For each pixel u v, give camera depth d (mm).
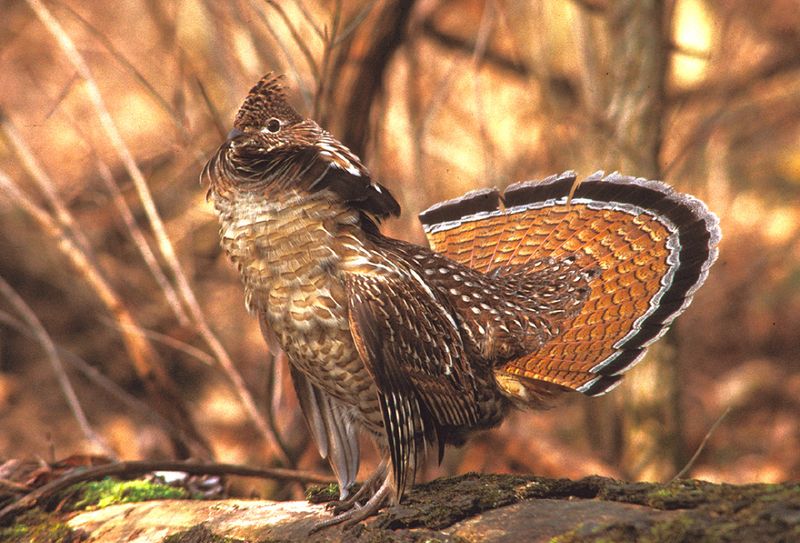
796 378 16188
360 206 5863
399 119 12688
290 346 5852
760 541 3990
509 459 12211
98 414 14156
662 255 6602
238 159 5816
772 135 18078
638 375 11727
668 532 4176
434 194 13906
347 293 5625
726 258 17719
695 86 14625
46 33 14625
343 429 6223
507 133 14523
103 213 13656
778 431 15289
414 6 11031
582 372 6355
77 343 14664
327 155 5723
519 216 6945
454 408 6051
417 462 5715
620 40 11453
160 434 13781
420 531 4914
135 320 11641
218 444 13000
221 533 5414
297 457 10695
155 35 14133
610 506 4711
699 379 16562
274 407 10266
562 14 13258
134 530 5852
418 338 5793
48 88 14508
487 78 14680
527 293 6559
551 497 5035
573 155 12266
